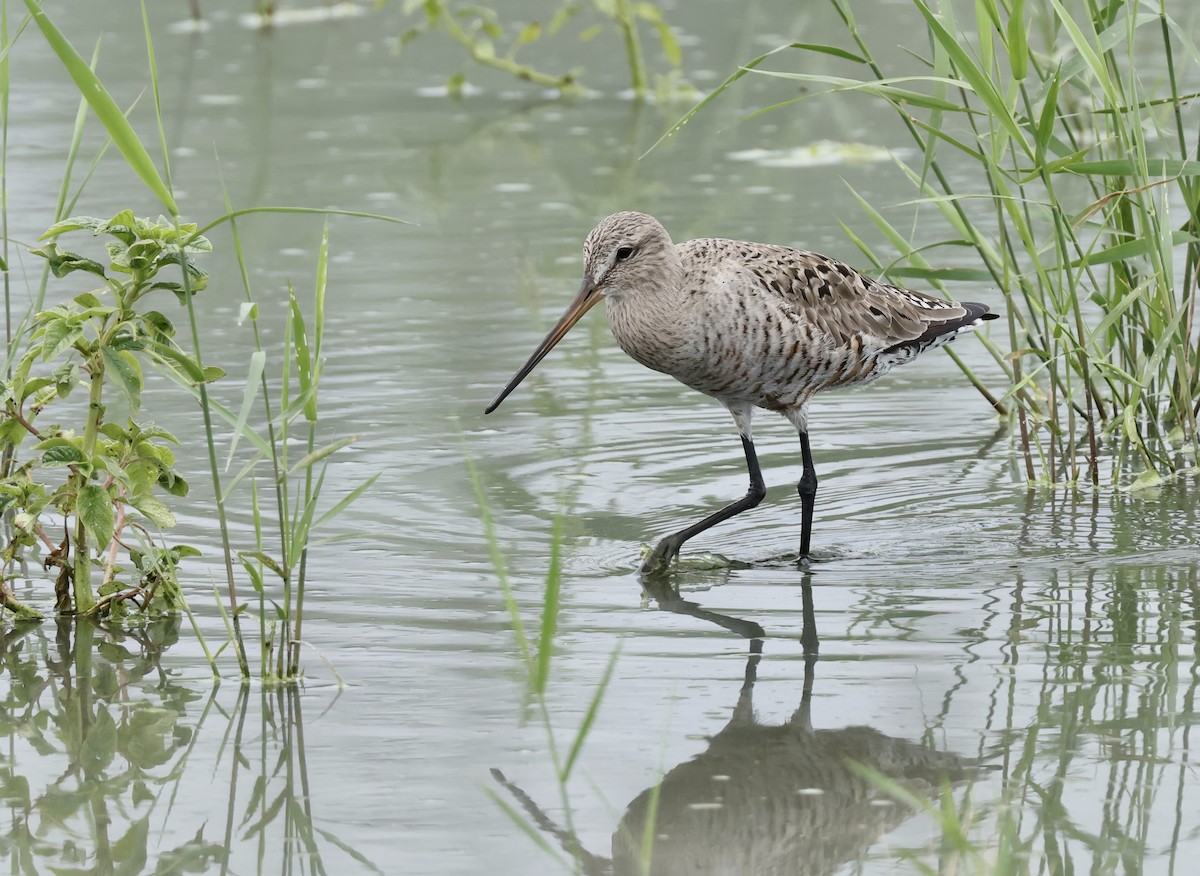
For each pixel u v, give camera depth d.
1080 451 13.36
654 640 9.32
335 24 33.03
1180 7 26.25
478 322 16.42
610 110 26.20
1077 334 13.49
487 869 6.68
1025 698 8.32
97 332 9.80
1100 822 6.98
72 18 32.19
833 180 21.20
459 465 12.95
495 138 24.38
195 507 11.83
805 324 11.62
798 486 11.38
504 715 8.23
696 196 20.61
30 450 12.62
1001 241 12.43
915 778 7.44
